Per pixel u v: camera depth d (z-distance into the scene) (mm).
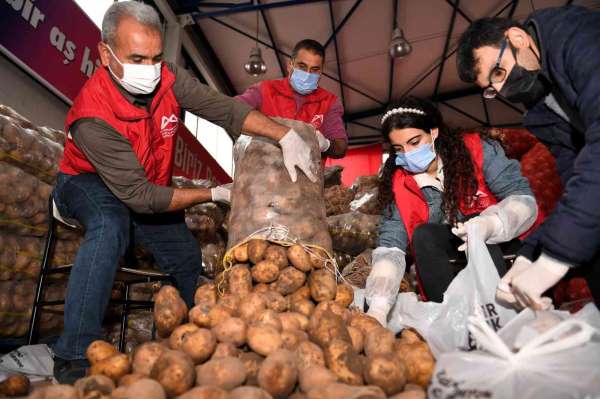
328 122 3002
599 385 930
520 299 1366
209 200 2143
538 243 1428
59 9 4484
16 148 2371
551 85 1483
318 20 9414
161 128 2131
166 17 8461
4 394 1312
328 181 5047
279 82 2957
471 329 1131
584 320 1174
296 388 1191
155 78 1929
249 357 1271
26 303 2426
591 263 1510
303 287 1804
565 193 1288
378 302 1862
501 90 1554
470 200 1958
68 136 2002
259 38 9766
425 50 11094
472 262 1528
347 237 3727
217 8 8875
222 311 1433
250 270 1877
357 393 988
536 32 1441
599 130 1228
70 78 4699
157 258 2334
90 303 1682
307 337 1411
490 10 9781
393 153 2230
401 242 2145
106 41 1884
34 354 1914
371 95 13086
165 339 1456
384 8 9391
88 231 1819
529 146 2992
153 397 1008
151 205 1941
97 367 1229
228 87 11344
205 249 3355
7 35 3844
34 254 2463
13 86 4133
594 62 1259
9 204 2305
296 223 1889
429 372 1200
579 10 1382
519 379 989
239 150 2168
